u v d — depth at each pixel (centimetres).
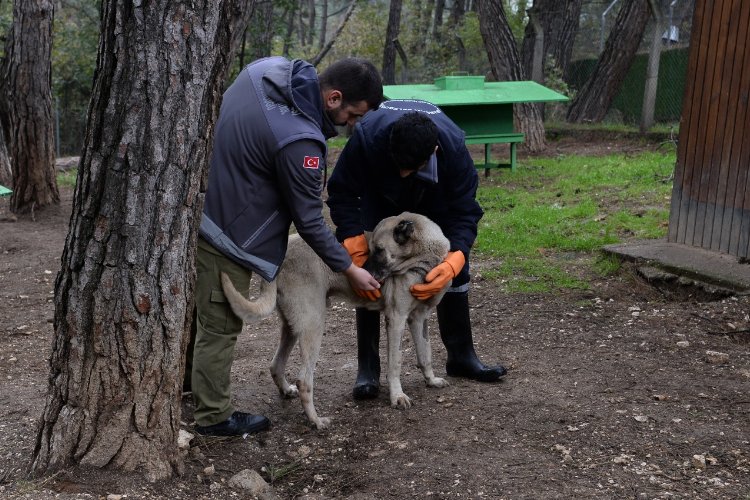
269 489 314
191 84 272
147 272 279
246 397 412
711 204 624
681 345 471
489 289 620
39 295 667
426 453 337
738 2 582
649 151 1185
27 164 968
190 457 330
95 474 288
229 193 327
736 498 289
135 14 261
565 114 1688
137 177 271
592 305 566
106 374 285
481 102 1034
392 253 374
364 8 2675
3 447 328
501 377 427
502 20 1292
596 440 342
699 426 352
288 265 363
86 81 2155
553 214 824
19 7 940
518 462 324
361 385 404
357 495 306
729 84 597
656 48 1255
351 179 381
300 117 323
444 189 395
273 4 1684
